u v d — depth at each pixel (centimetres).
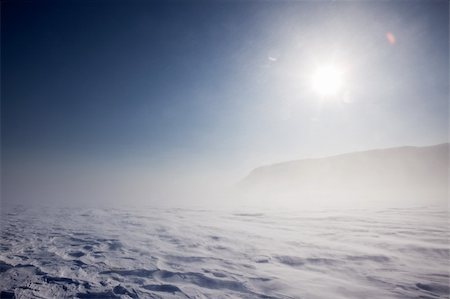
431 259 517
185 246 702
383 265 488
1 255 627
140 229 1030
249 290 394
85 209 2197
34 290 400
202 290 396
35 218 1471
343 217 1206
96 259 581
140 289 402
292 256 572
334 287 394
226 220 1277
